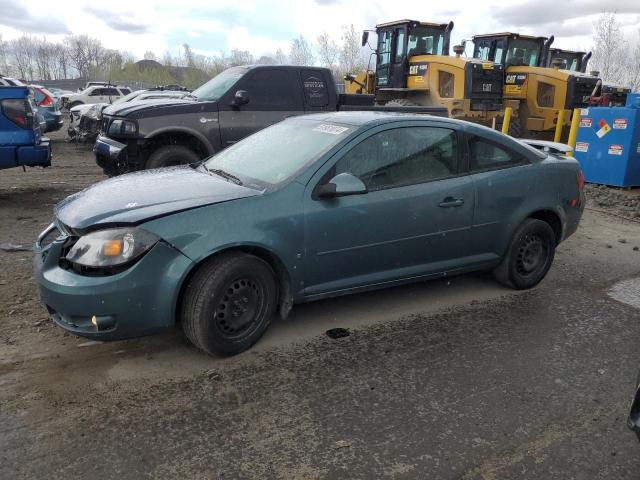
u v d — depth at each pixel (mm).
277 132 4770
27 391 3283
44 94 15805
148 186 4004
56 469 2656
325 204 3889
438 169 4457
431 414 3180
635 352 4016
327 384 3467
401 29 14734
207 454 2793
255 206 3656
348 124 4289
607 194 9875
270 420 3082
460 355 3889
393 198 4160
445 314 4582
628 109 10016
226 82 8133
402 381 3525
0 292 4672
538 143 6012
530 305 4824
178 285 3393
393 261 4293
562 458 2836
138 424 3014
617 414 3236
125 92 28922
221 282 3525
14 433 2908
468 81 13617
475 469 2736
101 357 3703
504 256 4965
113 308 3266
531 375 3646
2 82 15133
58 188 9414
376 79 15922
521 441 2963
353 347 3963
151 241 3320
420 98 14703
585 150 10898
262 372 3582
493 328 4340
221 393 3330
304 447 2865
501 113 14570
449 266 4625
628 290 5273
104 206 3598
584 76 15344
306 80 8375
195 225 3445
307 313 4516
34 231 6625
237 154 4691
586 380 3605
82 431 2943
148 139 7469
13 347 3783
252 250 3688
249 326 3766
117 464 2703
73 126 16484
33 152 7699
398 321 4418
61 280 3309
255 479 2629
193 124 7625
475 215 4605
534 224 4996
